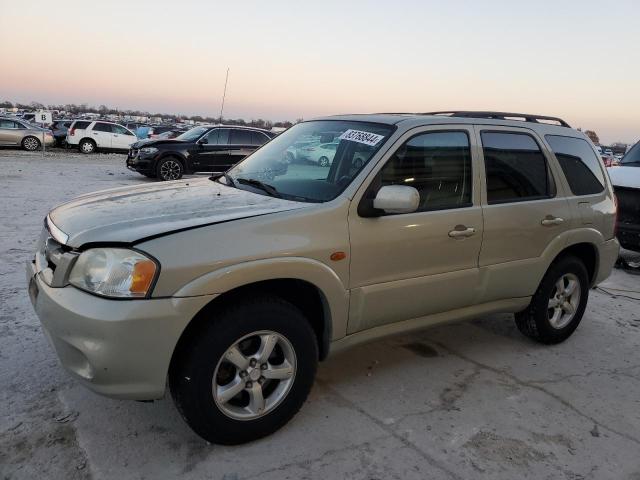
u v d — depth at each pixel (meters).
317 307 3.22
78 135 26.95
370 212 3.19
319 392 3.56
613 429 3.34
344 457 2.88
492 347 4.51
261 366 2.90
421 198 3.49
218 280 2.62
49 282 2.74
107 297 2.51
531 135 4.27
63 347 2.62
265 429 2.96
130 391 2.57
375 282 3.27
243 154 15.50
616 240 4.95
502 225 3.86
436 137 3.64
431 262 3.52
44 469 2.62
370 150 3.40
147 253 2.53
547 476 2.85
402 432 3.15
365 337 3.39
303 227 2.96
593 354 4.50
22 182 13.02
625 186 7.39
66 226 2.90
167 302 2.53
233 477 2.67
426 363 4.11
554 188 4.32
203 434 2.80
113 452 2.79
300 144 3.90
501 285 3.98
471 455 2.98
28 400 3.19
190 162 14.89
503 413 3.44
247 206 3.08
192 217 2.86
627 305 5.93
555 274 4.36
